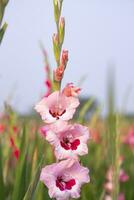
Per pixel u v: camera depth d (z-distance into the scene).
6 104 2.17
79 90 1.33
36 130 1.98
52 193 1.27
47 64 2.16
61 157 1.28
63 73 1.34
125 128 4.87
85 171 1.30
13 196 1.70
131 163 3.58
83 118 2.26
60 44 1.37
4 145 2.66
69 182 1.29
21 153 1.75
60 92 1.32
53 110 1.33
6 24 1.33
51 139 1.28
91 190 2.04
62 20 1.37
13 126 2.11
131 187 2.82
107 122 1.54
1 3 1.32
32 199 1.38
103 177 2.88
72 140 1.30
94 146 3.79
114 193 1.57
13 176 2.34
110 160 1.56
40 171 1.37
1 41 1.33
